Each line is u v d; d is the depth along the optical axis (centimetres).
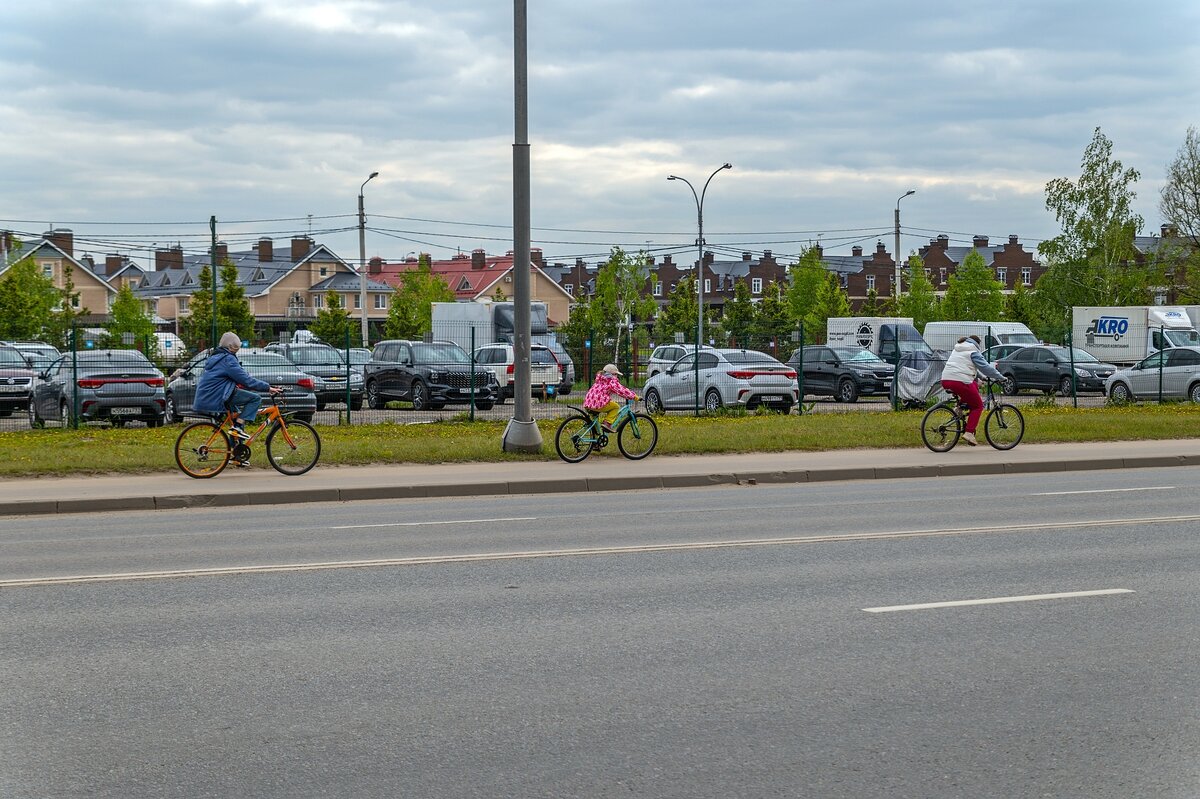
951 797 482
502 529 1236
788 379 2938
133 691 627
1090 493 1546
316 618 796
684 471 1753
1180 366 3356
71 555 1075
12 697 617
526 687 631
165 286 11188
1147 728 562
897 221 5947
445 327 4391
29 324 5778
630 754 530
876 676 647
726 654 695
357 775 507
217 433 1689
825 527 1230
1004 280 11925
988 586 895
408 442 2061
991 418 2067
